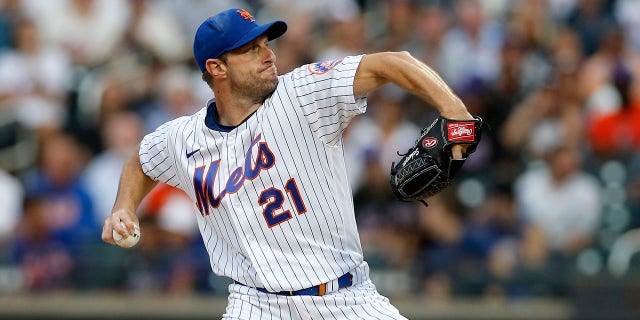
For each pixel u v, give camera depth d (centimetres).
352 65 1470
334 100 1471
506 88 3678
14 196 3381
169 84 3719
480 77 3703
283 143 1506
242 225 1534
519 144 3522
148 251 3192
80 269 3197
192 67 3872
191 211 3244
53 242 3256
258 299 1567
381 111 3478
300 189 1511
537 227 3203
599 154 3459
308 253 1530
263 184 1517
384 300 1603
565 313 2984
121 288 3181
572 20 4097
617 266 3130
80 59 3947
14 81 3756
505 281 3088
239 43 1516
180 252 3189
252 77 1530
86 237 3291
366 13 4325
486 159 3494
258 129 1521
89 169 3422
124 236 1623
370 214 3278
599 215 3272
